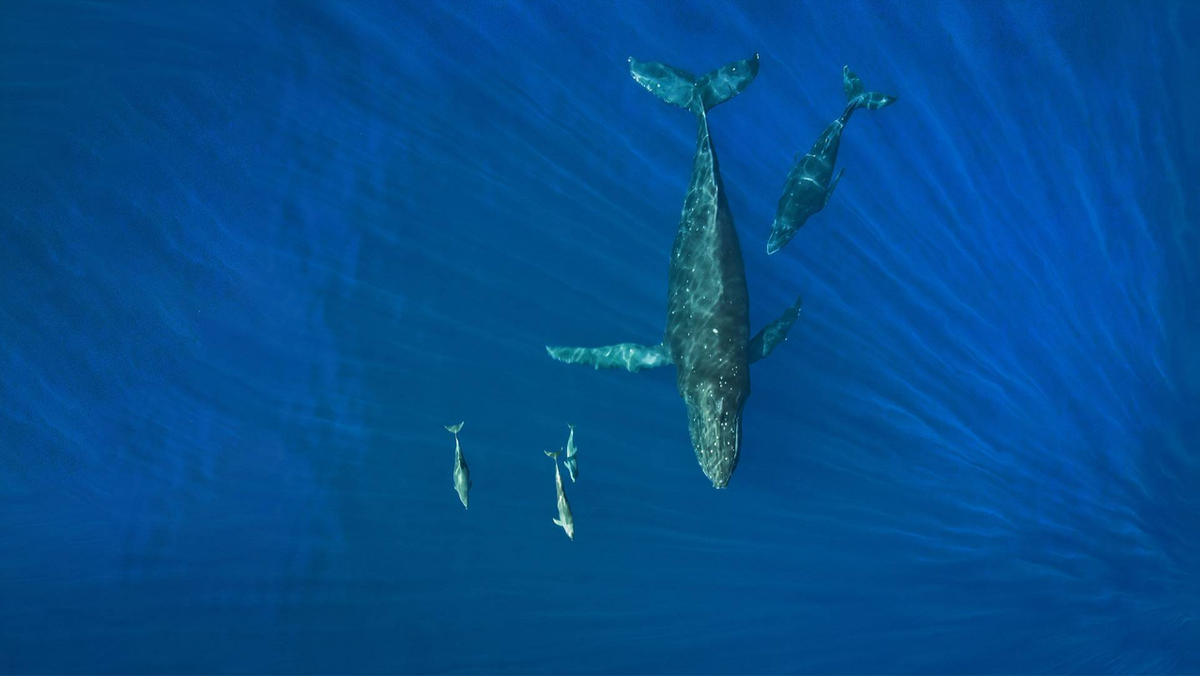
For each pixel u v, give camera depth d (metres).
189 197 12.40
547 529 11.72
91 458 12.05
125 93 12.50
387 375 12.02
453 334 12.07
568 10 12.59
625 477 11.83
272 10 12.62
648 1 12.59
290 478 11.90
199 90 12.52
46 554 11.74
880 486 11.98
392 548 11.70
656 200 12.27
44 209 12.35
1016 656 11.77
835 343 12.04
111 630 11.62
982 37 12.63
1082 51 12.61
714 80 11.95
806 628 11.80
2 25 12.52
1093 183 12.47
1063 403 12.21
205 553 11.74
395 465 11.86
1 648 11.53
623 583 11.74
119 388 12.16
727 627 11.77
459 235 12.29
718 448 10.35
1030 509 12.05
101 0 12.62
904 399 12.07
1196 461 12.22
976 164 12.41
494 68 12.56
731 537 11.85
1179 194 12.48
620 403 11.87
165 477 11.98
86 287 12.30
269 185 12.41
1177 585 11.99
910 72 12.55
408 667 11.56
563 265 12.19
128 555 11.77
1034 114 12.54
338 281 12.24
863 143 12.34
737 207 12.18
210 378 12.15
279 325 12.21
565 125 12.43
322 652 11.59
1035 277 12.34
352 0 12.63
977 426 12.11
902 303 12.15
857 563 11.89
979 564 11.95
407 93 12.55
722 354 10.52
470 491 11.73
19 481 11.98
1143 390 12.26
